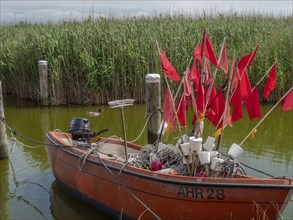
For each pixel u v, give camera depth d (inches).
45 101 558.6
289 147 374.0
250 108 235.1
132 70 555.8
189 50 572.7
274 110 521.7
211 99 242.8
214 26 644.7
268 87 233.8
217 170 220.1
